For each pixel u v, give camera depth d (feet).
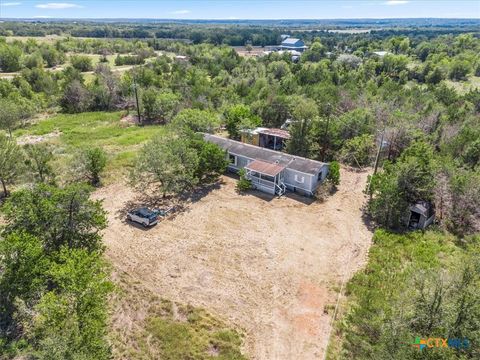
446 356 34.99
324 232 78.02
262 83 210.59
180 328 51.16
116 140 138.21
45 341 36.96
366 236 77.00
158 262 66.23
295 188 97.76
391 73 271.28
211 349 48.42
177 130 113.91
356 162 117.08
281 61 277.03
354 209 88.53
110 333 50.39
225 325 52.42
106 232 75.31
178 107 170.81
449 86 235.20
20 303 46.32
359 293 57.88
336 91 171.12
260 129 136.05
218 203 89.81
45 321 40.29
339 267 66.33
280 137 126.11
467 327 36.70
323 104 147.13
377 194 84.74
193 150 92.22
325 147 119.65
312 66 268.00
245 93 203.51
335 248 72.33
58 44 403.75
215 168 100.07
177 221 80.69
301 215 85.05
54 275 43.93
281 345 49.55
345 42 529.86
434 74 251.80
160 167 85.30
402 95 165.48
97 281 43.29
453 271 42.09
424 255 67.15
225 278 62.54
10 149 88.17
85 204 57.11
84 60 319.06
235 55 354.33
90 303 41.32
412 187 79.05
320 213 86.17
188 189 97.09
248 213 85.25
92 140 139.64
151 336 50.14
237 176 107.34
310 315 54.80
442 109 135.44
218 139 117.80
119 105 204.54
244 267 65.67
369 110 134.31
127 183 98.22
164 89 206.49
